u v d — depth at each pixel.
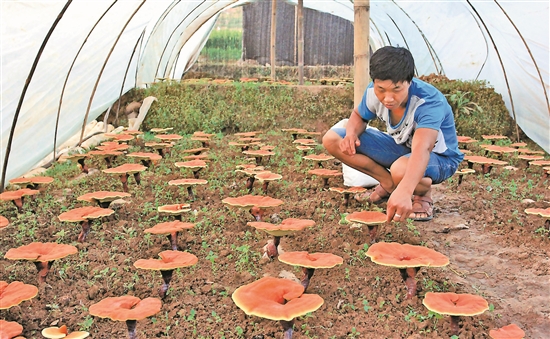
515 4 8.70
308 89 11.51
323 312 3.83
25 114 7.14
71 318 3.81
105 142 9.34
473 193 6.77
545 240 5.16
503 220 5.78
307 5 17.88
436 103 4.43
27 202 6.57
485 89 11.03
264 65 23.42
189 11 14.02
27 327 3.72
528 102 9.77
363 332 3.58
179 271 4.46
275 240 4.63
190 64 20.94
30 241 5.32
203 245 5.00
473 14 10.63
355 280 4.30
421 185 5.20
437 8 11.73
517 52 9.59
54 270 4.60
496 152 8.55
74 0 6.95
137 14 9.82
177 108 11.52
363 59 6.64
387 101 4.06
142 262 3.88
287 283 3.54
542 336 3.62
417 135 4.29
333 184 7.02
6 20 5.88
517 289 4.25
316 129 10.85
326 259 3.86
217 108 11.43
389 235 5.19
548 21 8.13
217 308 3.91
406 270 3.99
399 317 3.77
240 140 9.05
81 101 9.38
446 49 12.84
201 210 6.06
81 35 8.01
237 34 23.45
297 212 5.97
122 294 4.20
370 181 6.54
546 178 7.60
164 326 3.68
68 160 8.88
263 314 3.10
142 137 10.38
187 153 8.87
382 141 5.29
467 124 10.48
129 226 5.67
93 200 5.71
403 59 3.90
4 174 6.88
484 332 3.58
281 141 9.90
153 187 7.12
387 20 14.63
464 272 4.54
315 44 23.14
